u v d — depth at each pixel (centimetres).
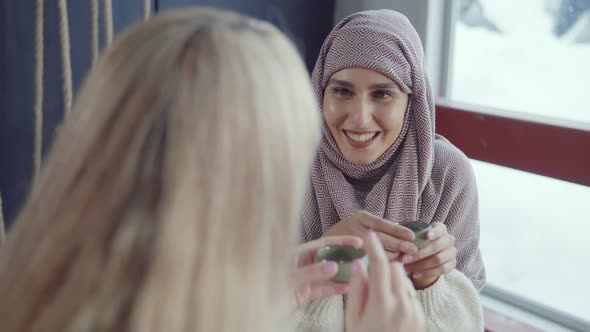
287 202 55
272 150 53
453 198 157
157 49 54
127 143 52
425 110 150
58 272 52
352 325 73
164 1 192
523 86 198
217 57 53
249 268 52
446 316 139
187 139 51
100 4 182
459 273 148
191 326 50
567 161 173
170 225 50
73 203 52
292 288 85
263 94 53
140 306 50
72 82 183
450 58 209
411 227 135
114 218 51
